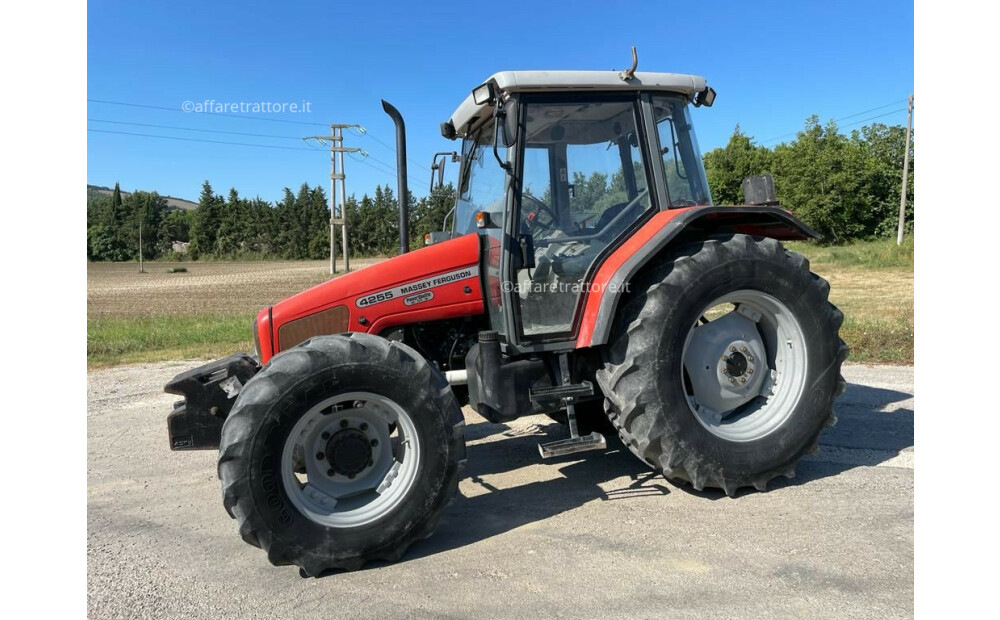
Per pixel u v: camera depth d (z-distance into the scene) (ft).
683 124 12.03
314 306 11.00
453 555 9.05
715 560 8.42
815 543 8.76
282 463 8.51
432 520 9.05
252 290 93.81
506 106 10.69
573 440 10.35
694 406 11.16
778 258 10.85
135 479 12.94
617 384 10.36
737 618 7.09
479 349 10.62
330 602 7.94
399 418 9.12
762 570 8.10
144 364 27.12
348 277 11.23
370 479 9.35
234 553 9.48
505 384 10.50
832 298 40.04
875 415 14.92
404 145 12.41
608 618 7.22
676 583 7.89
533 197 10.89
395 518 8.83
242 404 8.39
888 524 9.24
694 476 10.31
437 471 9.02
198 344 32.91
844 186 111.86
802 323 11.03
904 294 41.24
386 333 11.32
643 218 11.44
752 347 11.34
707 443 10.36
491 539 9.50
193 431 10.00
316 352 8.66
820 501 10.23
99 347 31.24
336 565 8.64
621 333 10.64
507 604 7.64
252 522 8.27
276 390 8.42
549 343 10.82
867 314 31.35
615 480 11.74
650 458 10.39
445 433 9.08
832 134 117.19
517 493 11.35
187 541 9.94
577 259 11.11
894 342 23.02
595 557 8.70
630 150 11.46
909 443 12.91
